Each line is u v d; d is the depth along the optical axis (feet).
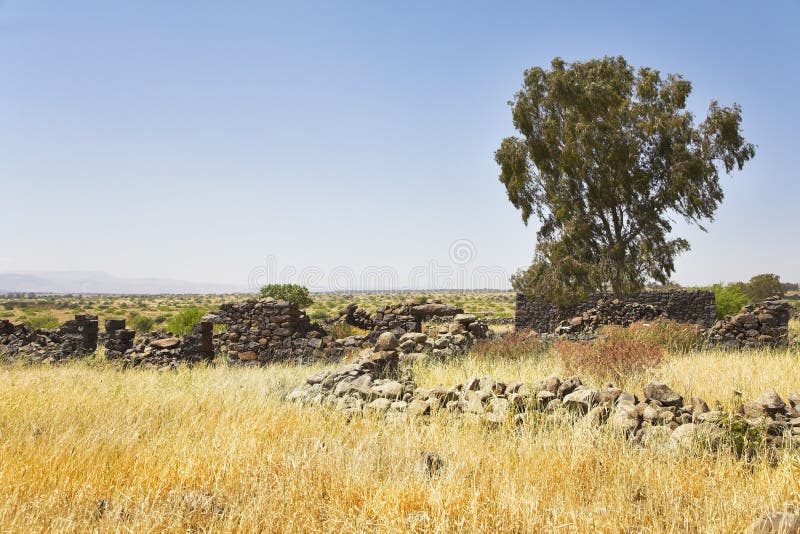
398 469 17.62
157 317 193.06
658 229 99.50
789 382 29.84
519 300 103.55
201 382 34.40
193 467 17.30
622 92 104.32
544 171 106.42
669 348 48.11
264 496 14.90
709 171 97.14
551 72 106.32
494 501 14.56
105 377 38.86
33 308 260.42
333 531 13.53
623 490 15.69
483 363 39.24
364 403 25.99
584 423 20.67
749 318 53.21
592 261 102.99
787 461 17.07
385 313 59.16
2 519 13.35
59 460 17.61
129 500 15.12
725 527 13.30
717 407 23.43
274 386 31.96
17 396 27.84
